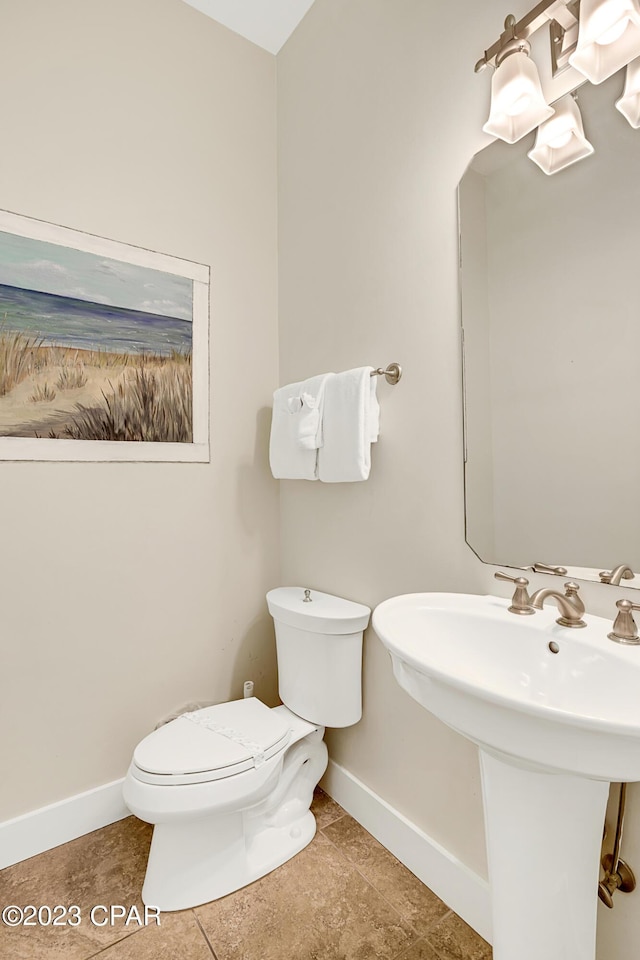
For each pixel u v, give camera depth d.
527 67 0.97
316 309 1.75
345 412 1.45
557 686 0.86
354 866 1.37
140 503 1.64
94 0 1.58
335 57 1.66
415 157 1.34
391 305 1.43
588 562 0.96
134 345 1.63
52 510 1.47
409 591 1.37
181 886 1.23
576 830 0.82
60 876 1.33
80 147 1.53
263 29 1.90
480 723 0.70
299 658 1.54
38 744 1.44
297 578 1.86
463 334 1.21
